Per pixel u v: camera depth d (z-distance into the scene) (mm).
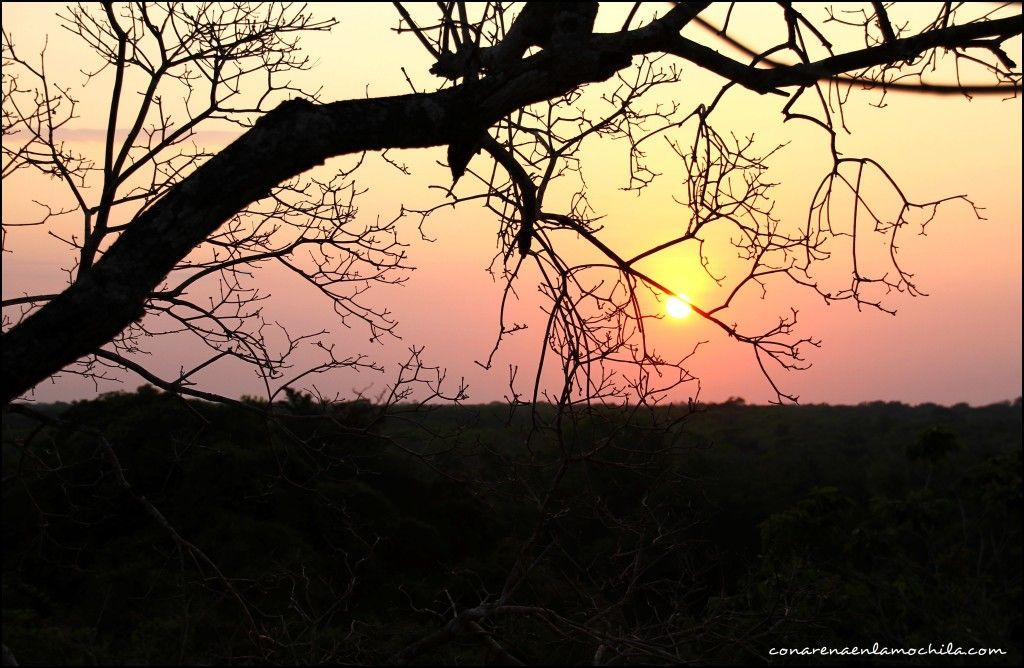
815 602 9125
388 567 8789
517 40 3156
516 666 5414
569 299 3545
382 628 6324
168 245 2762
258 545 8719
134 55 3934
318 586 7461
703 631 5469
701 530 6062
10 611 8961
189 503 9570
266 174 2846
